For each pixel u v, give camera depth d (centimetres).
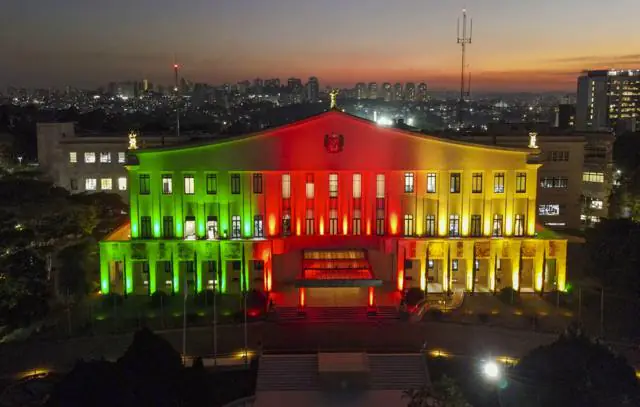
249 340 7806
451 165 9362
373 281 8319
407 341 7731
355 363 6975
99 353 7494
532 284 9612
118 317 8362
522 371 4666
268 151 9281
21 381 6806
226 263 9475
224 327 8038
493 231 9506
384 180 9438
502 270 9694
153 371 5903
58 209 8831
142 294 9338
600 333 7825
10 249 7944
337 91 9344
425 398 5088
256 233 9412
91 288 9406
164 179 9312
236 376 6956
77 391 5128
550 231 10075
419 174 9375
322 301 8838
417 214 9419
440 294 9300
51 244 8969
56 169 13000
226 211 9338
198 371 6438
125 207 11412
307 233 9500
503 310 8644
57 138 12988
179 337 7831
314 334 7925
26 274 7731
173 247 9244
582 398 4388
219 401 6444
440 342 7706
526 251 9381
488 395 4891
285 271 9619
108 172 13038
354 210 9512
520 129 14812
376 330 8025
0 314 7462
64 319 8331
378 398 6569
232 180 9331
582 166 12669
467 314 8456
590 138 13875
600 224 9994
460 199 9425
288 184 9431
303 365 7106
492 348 7550
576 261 10362
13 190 8556
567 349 4641
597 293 9138
